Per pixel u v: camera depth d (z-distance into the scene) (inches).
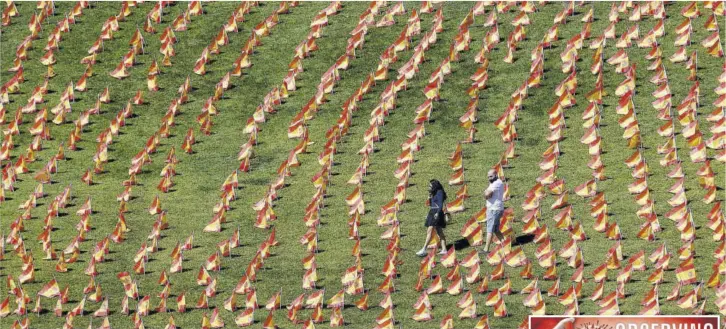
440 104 5861.2
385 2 6574.8
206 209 5319.9
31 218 5354.3
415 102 5900.6
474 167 5393.7
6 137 5836.6
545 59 6063.0
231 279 4800.7
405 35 6245.1
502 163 5369.1
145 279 4854.8
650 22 6190.9
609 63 5969.5
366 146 5570.9
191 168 5634.8
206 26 6643.7
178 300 4623.5
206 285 4766.2
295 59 6210.6
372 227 5054.1
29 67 6427.2
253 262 4763.8
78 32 6658.5
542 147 5492.1
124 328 4552.2
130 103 6092.5
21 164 5693.9
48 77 6338.6
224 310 4611.2
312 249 4911.4
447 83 5994.1
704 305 4264.3
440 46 6259.8
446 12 6510.8
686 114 5482.3
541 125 5649.6
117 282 4857.3
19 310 4690.0
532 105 5787.4
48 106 6141.7
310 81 6161.4
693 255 4626.0
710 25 6087.6
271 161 5634.8
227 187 5378.9
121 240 5128.0
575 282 4544.8
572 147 5457.7
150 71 6318.9
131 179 5546.3
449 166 5423.2
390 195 5260.8
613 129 5546.3
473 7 6491.1
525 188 5201.8
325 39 6432.1
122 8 6732.3
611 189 5137.8
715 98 5634.8
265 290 4702.3
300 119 5831.7
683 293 4436.5
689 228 4726.9
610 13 6225.4
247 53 6348.4
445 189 5255.9
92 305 4717.0
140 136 5910.4
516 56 6117.1
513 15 6402.6
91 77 6338.6
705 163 5088.6
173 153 5664.4
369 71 6166.3
